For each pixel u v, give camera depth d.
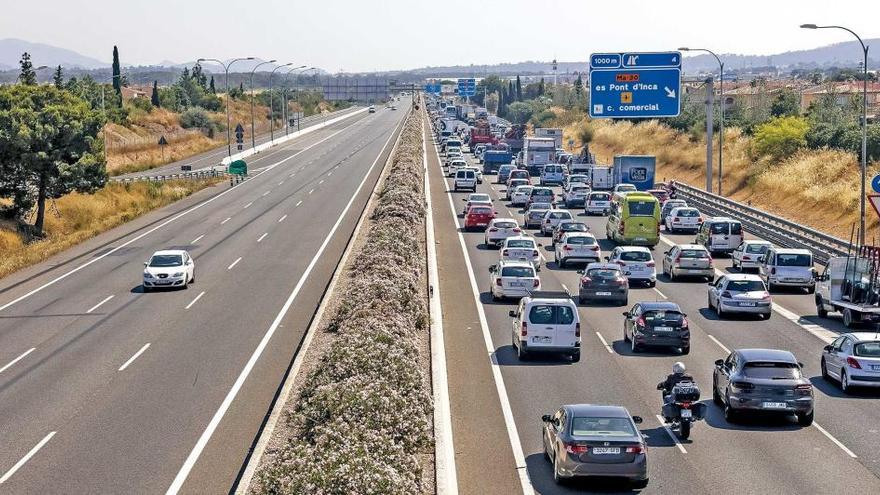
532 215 66.19
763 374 23.42
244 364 29.05
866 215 64.19
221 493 18.52
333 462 17.41
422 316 33.88
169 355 30.48
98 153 65.38
